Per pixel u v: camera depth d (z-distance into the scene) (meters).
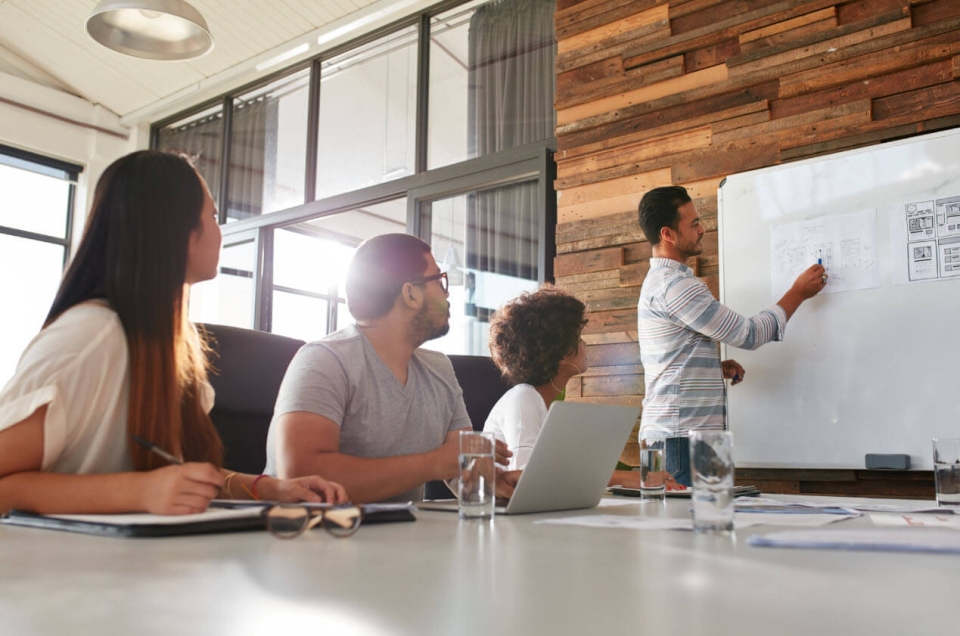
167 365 1.03
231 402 1.64
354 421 1.41
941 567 0.53
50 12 5.44
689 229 2.67
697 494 0.77
